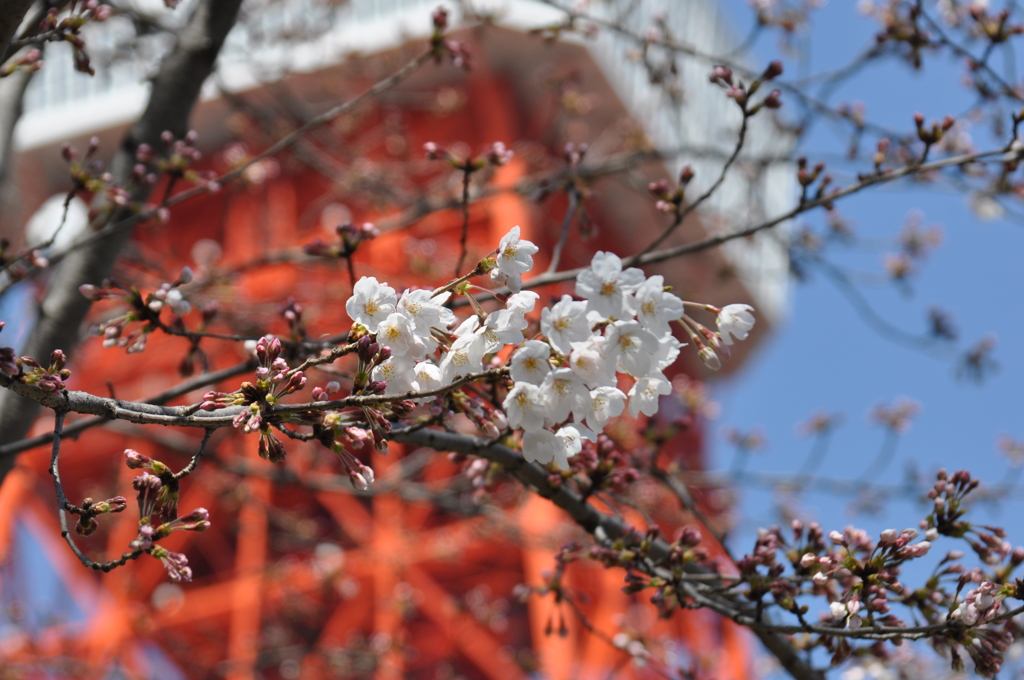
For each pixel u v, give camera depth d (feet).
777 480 24.44
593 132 66.39
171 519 8.95
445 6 18.43
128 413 8.99
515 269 8.88
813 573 12.26
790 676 14.52
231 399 9.06
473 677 74.28
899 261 30.81
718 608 12.81
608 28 21.86
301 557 67.21
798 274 23.56
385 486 28.68
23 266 16.58
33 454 65.36
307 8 39.93
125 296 12.95
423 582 61.67
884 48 20.62
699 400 28.91
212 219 73.20
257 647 52.70
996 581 12.03
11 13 10.68
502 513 29.55
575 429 9.05
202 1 21.22
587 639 58.39
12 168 28.43
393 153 40.78
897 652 18.44
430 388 8.97
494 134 67.72
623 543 13.91
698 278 48.26
